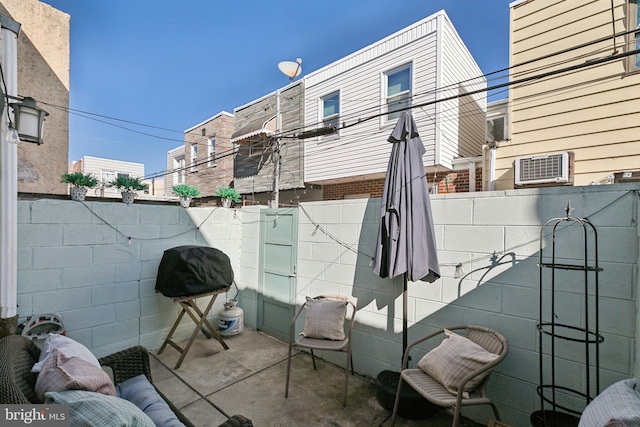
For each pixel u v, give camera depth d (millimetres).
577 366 2158
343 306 3104
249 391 2924
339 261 3514
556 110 4191
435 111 6012
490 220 2529
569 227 2199
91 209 3371
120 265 3592
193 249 3672
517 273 2398
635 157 3652
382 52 6746
